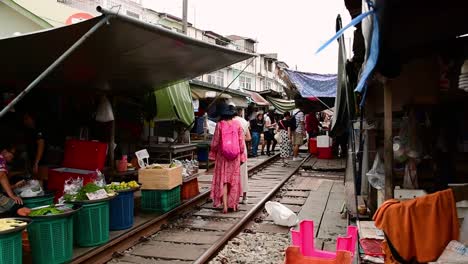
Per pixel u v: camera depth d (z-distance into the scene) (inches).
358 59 236.4
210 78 1298.0
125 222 245.9
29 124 285.7
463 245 132.2
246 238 252.5
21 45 203.5
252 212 303.3
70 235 191.3
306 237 143.9
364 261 152.6
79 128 358.9
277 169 578.9
